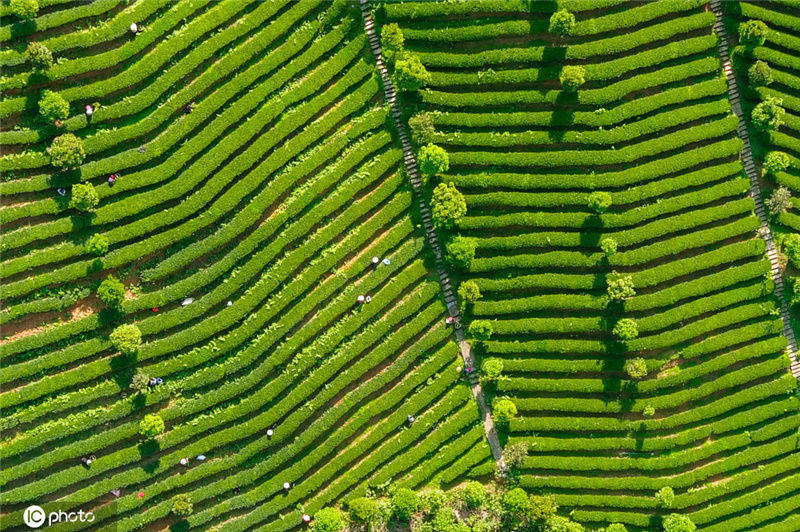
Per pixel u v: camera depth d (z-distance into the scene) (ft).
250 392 163.73
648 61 161.89
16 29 153.28
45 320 157.58
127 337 150.82
